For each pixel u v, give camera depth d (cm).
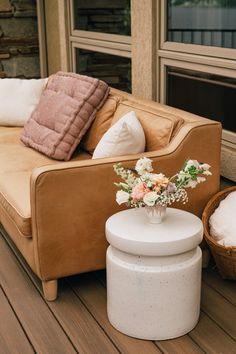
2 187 290
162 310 225
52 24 506
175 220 238
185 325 231
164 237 221
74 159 329
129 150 269
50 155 327
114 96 330
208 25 316
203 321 242
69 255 256
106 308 254
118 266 226
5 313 251
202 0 318
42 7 513
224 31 304
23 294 267
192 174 224
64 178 244
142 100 317
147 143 281
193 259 229
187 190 270
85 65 462
